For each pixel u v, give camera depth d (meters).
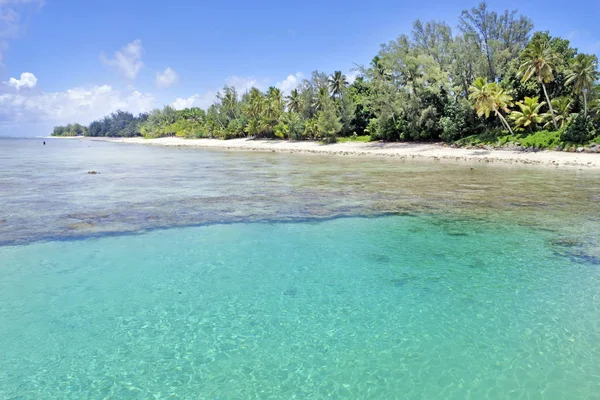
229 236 13.02
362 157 46.72
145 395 5.53
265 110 81.69
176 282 9.39
